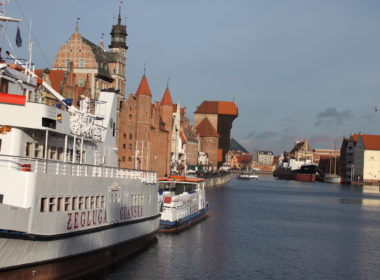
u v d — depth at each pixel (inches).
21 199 1187.9
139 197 1823.3
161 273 1684.3
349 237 2768.2
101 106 1841.8
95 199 1476.4
